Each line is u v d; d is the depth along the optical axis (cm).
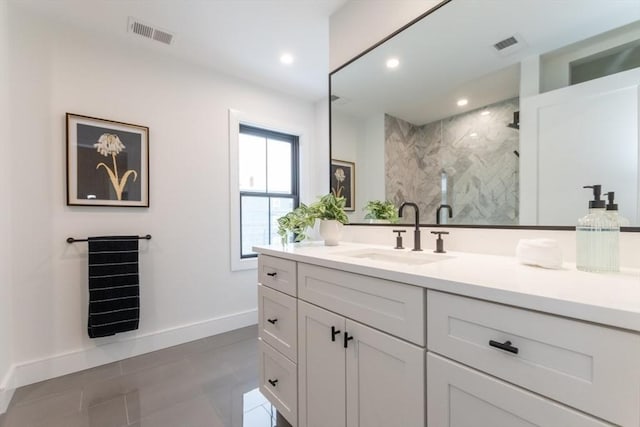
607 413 50
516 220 117
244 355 213
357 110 179
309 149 319
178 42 216
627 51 95
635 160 92
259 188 291
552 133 109
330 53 194
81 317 192
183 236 237
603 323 50
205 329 247
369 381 93
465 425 70
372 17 169
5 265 160
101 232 201
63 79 189
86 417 145
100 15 185
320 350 113
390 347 86
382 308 89
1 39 160
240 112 268
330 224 164
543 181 110
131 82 215
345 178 188
